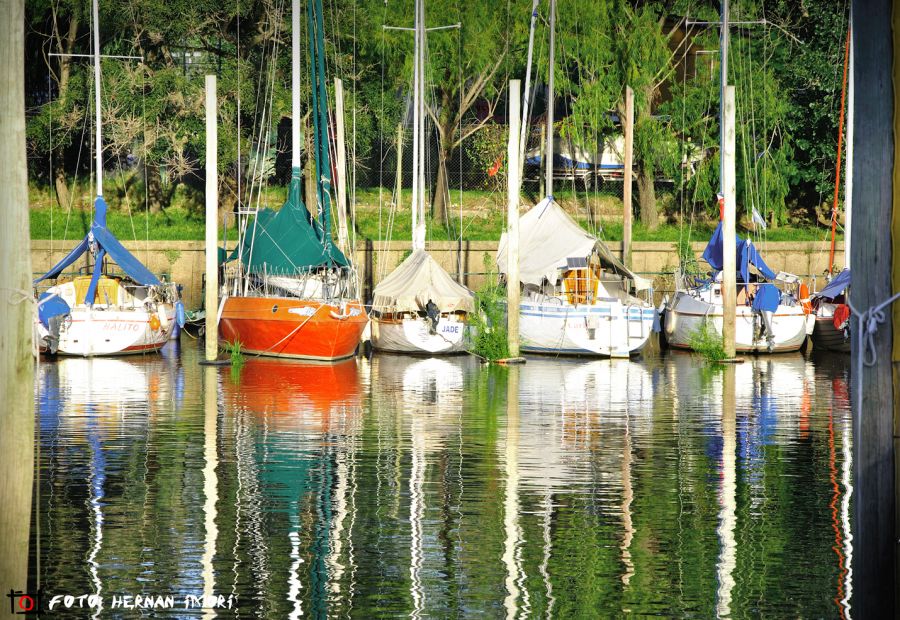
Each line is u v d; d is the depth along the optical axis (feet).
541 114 421.59
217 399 201.77
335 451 151.94
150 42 380.58
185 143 373.61
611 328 280.72
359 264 350.64
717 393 216.74
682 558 103.24
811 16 397.19
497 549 106.01
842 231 395.55
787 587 95.35
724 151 256.52
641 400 205.46
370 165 416.67
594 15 381.60
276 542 107.96
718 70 391.04
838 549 105.91
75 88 352.69
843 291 296.71
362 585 95.96
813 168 394.52
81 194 391.45
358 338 279.49
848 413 189.98
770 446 157.58
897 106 60.13
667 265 366.63
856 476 62.08
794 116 394.52
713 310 292.81
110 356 274.57
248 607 90.89
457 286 291.38
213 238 247.70
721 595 93.45
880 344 60.70
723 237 263.08
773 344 291.38
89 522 114.32
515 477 136.15
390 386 223.71
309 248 261.85
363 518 116.67
